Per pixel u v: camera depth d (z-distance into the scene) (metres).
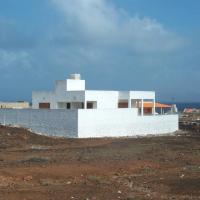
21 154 38.62
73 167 30.75
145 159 36.12
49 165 31.55
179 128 73.94
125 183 26.17
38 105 66.00
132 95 67.75
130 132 60.38
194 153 41.12
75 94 61.75
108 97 63.50
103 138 55.22
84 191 22.95
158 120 64.75
